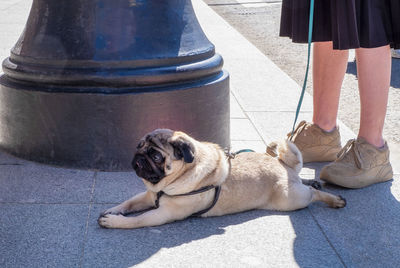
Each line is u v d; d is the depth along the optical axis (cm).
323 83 428
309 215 350
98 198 362
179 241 310
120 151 400
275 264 287
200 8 1438
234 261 289
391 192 389
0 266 275
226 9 1559
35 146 414
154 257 290
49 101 394
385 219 345
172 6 416
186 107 407
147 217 325
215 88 425
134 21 396
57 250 293
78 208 346
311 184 389
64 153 405
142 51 393
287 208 354
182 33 417
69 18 396
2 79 431
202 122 420
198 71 411
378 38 373
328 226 334
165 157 317
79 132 397
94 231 317
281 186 353
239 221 340
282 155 377
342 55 415
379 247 310
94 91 388
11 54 432
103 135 396
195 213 341
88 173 399
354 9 361
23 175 393
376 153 392
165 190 329
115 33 392
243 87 691
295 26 400
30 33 417
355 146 394
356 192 389
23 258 284
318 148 439
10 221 324
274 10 1539
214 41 1015
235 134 505
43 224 323
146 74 389
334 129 441
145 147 321
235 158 370
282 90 682
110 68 388
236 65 820
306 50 1031
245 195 349
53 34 400
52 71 392
